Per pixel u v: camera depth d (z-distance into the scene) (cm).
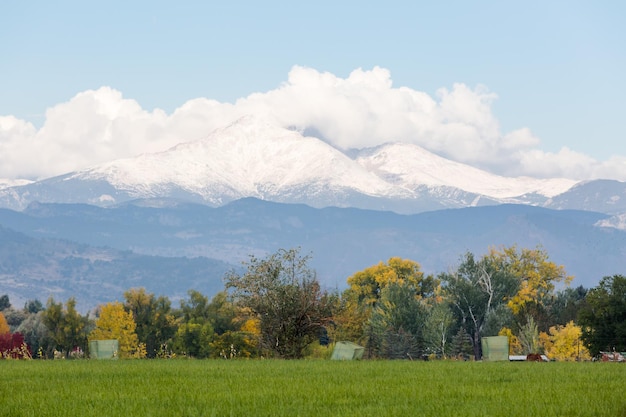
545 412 3328
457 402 3678
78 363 6444
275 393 4019
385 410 3428
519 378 4841
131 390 4194
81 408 3553
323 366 6006
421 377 4903
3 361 6775
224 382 4606
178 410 3500
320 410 3484
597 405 3466
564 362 6681
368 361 6869
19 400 3778
